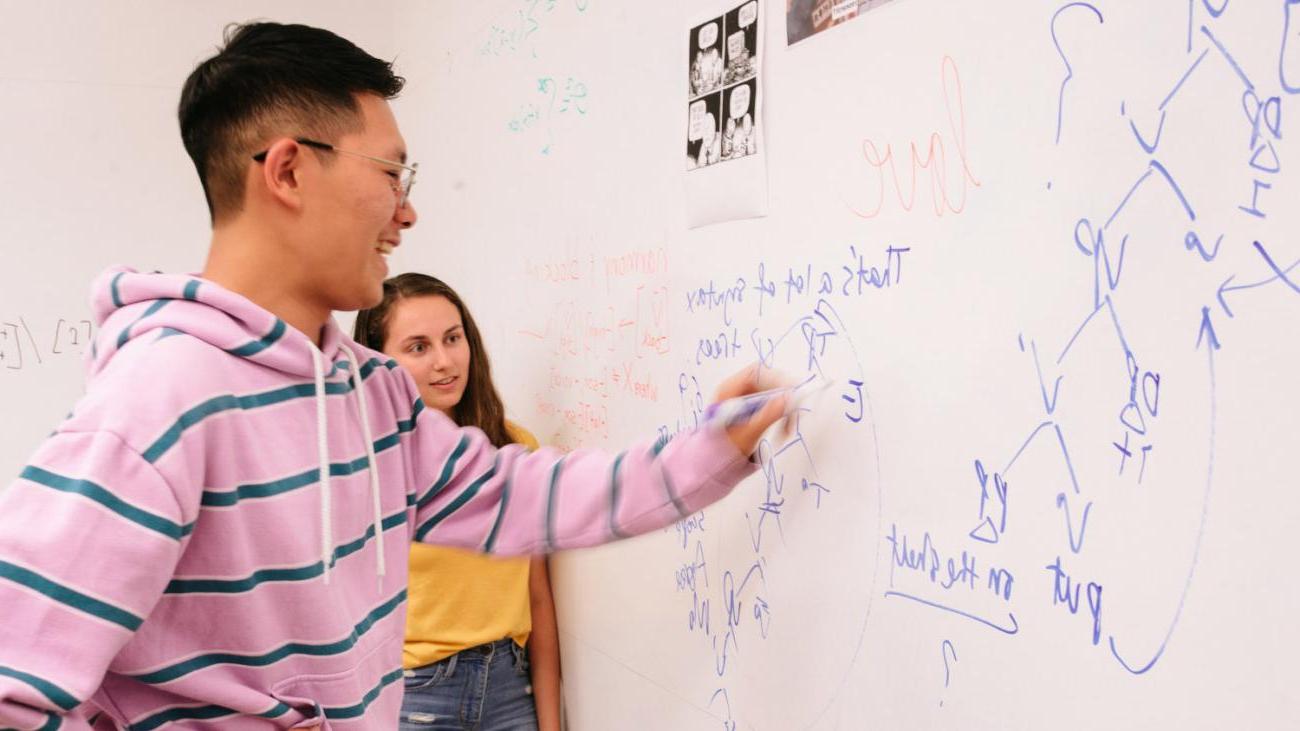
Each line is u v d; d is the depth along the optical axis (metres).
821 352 0.83
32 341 1.79
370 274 0.78
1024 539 0.65
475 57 1.56
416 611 1.25
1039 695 0.64
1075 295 0.61
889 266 0.75
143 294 0.70
